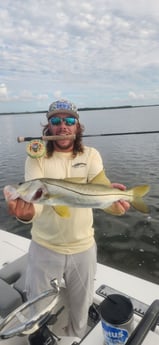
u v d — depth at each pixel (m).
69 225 1.03
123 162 5.59
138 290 1.24
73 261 1.07
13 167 5.90
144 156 6.07
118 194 0.94
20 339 1.08
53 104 1.08
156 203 3.41
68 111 1.05
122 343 0.76
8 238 1.73
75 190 0.89
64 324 1.16
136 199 0.96
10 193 0.84
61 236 1.05
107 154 6.54
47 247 1.06
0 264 1.47
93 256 1.12
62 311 1.15
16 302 1.08
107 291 1.24
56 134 1.07
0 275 1.25
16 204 0.84
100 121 14.55
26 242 1.68
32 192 0.84
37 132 11.77
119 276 1.35
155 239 2.66
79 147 1.10
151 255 2.43
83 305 1.13
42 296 0.79
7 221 3.31
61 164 1.07
